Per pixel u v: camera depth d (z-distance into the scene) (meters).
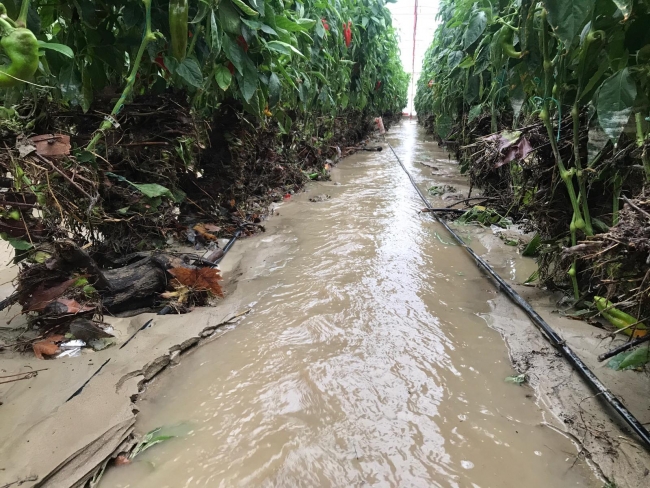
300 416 1.28
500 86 3.11
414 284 2.18
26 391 1.31
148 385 1.42
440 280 2.24
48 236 1.58
